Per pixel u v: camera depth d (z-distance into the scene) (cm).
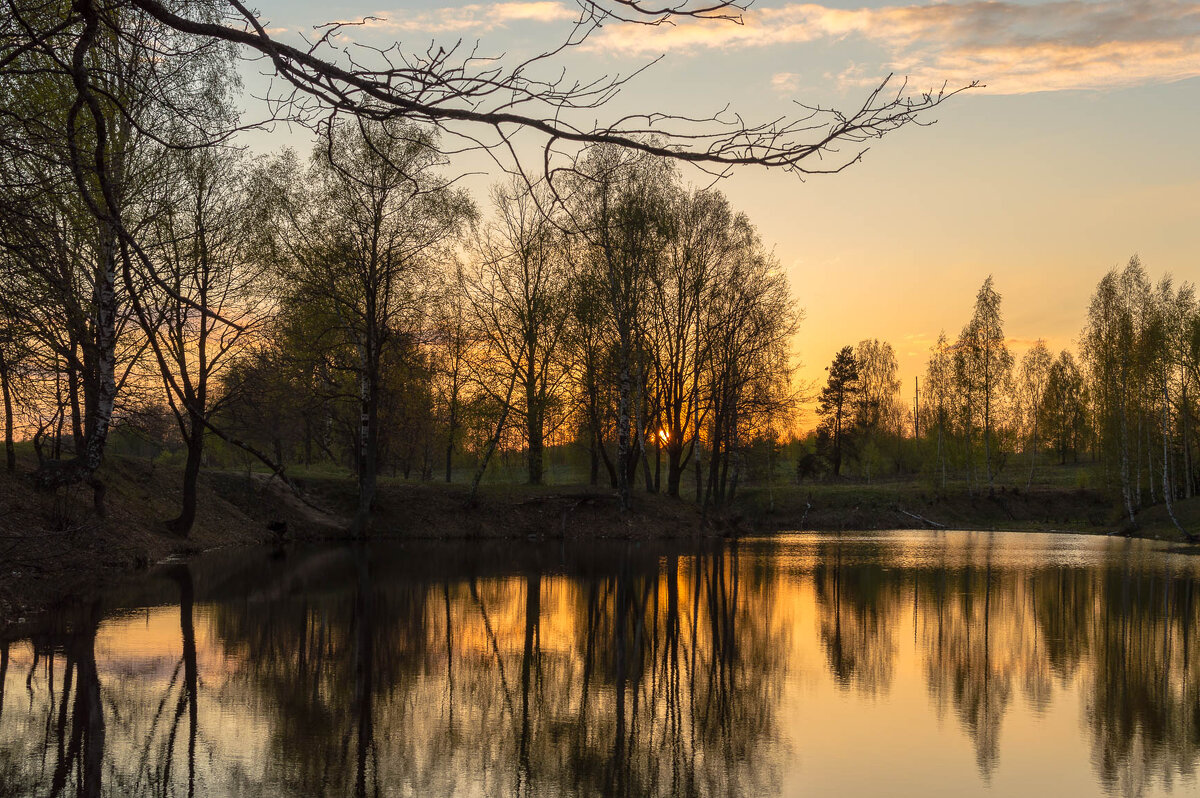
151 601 1992
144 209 2014
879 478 9550
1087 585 2639
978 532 5622
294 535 3688
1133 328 5712
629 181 4009
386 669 1430
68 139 532
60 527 2380
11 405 2480
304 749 1009
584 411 4856
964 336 7062
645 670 1480
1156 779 948
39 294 963
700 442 5369
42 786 868
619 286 4203
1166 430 5122
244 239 2952
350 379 4034
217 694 1235
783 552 3781
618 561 3225
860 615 2069
